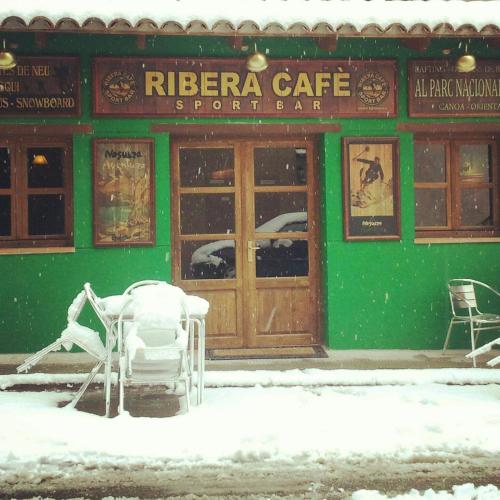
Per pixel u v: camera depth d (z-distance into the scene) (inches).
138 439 220.7
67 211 353.7
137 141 345.4
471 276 359.9
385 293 356.8
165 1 311.6
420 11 317.7
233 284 362.3
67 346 252.4
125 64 344.2
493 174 372.2
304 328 366.0
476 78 358.9
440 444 217.5
